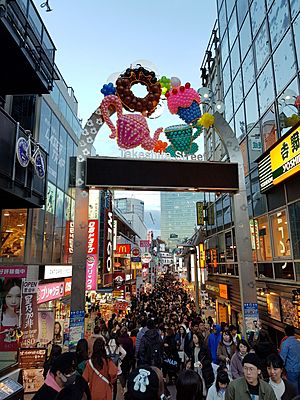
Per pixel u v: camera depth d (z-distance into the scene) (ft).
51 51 29.96
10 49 23.45
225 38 57.16
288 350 16.96
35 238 40.01
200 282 73.46
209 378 18.63
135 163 29.99
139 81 31.32
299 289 28.02
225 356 20.08
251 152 42.52
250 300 29.45
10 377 17.80
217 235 61.41
